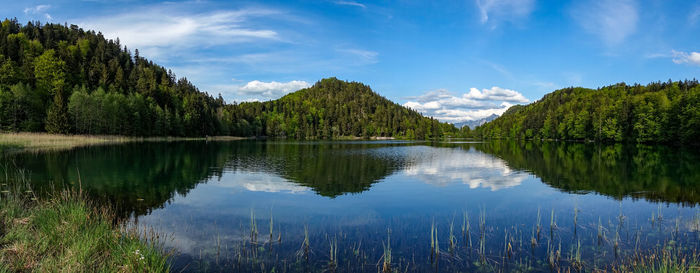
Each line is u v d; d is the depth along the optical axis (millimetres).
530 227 13234
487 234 12281
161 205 16719
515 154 55219
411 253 10281
